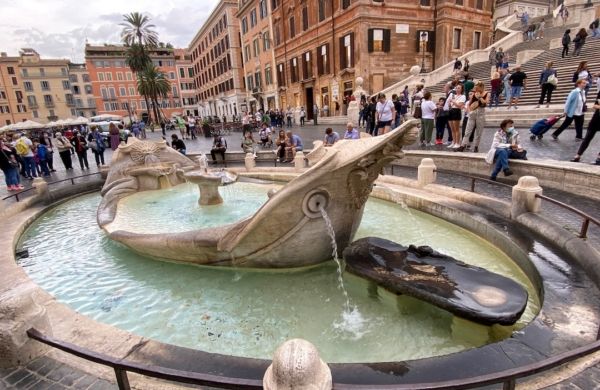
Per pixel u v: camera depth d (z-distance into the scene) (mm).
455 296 3387
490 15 32906
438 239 5980
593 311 3230
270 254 4688
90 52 73688
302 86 35938
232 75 53344
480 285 3580
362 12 26234
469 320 3211
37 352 2861
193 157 15227
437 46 29641
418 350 3322
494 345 2799
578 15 30969
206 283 4750
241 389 1887
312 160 5082
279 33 38781
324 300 4199
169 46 83625
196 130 33969
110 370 2717
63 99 79312
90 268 5449
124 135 25312
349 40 28016
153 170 9891
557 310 3260
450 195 7121
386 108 12531
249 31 46125
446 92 13789
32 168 13430
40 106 77562
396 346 3383
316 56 32625
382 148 4086
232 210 7645
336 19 29047
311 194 4281
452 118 11062
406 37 28203
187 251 4988
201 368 2664
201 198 8219
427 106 12023
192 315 4055
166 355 2818
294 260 4750
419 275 3826
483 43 32938
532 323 3074
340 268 4812
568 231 4730
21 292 2994
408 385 1821
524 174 7930
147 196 9414
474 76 23797
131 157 10164
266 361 2697
